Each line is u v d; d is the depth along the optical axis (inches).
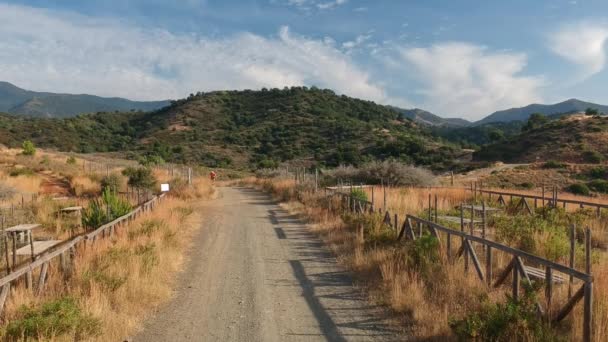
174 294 329.4
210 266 416.5
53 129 3946.9
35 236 520.7
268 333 254.7
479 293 279.6
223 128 4621.1
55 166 1414.9
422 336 239.0
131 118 5497.1
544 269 338.3
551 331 214.2
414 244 384.8
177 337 249.4
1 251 404.5
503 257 363.6
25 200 800.9
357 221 557.0
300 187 1063.6
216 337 249.3
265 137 4136.3
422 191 925.2
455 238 440.1
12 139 3314.5
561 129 2883.9
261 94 6008.9
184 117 4945.9
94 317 246.8
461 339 225.3
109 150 3841.0
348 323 267.6
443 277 316.2
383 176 1159.0
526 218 541.0
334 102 5629.9
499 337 213.9
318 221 668.7
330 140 3831.2
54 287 301.9
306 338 246.7
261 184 1504.7
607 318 214.1
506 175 1994.3
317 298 317.1
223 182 1817.2
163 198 890.7
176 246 479.8
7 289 251.6
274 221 709.3
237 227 649.0
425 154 3179.1
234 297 322.0
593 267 328.2
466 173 2220.7
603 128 2694.4
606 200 937.5
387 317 274.8
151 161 2124.8
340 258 434.6
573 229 287.1
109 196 618.2
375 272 366.9
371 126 4281.5
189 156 3459.6
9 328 221.6
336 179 1208.2
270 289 341.1
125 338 245.1
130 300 294.8
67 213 675.4
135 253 389.4
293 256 456.4
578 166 2048.5
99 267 335.6
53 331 223.6
